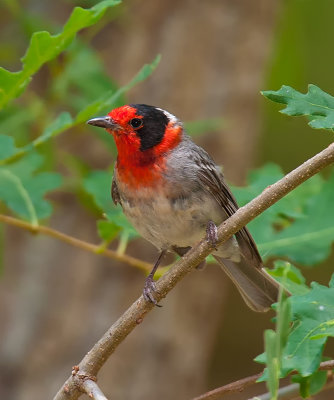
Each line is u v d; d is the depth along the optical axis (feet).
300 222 26.68
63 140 41.57
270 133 53.26
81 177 34.35
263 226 26.78
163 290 20.75
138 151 25.36
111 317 42.50
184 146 26.20
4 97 23.77
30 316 42.63
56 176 28.50
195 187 25.67
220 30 43.68
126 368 43.39
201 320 45.16
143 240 42.11
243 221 19.77
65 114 25.82
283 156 54.54
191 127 33.27
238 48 43.91
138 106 25.99
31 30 32.76
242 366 63.36
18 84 23.45
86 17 22.18
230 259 27.27
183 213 25.63
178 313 44.11
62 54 35.53
